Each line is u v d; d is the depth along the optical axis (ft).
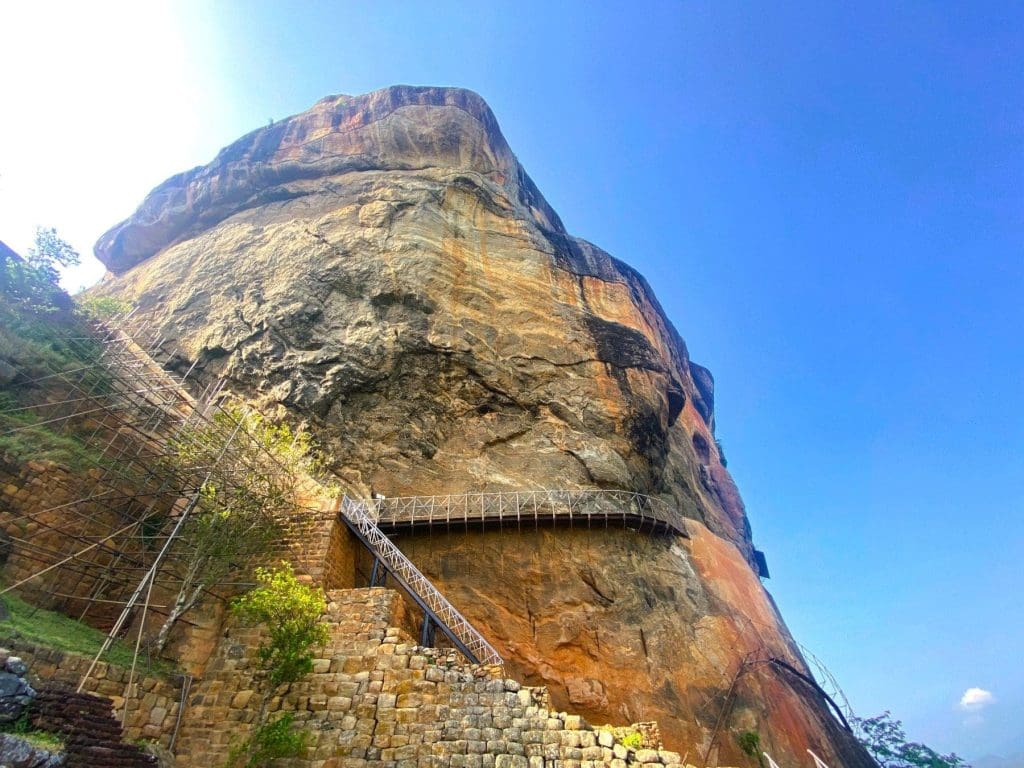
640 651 69.00
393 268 100.37
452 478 80.74
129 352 69.56
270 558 51.47
